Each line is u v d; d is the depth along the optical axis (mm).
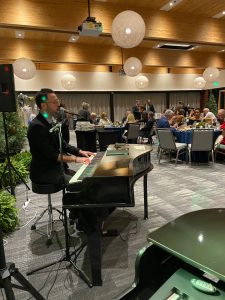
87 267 2023
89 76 10797
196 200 3395
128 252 2219
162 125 5945
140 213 3025
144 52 8633
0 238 1312
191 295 840
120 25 3576
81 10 4895
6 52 7113
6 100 2541
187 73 12023
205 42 6031
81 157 2451
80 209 1718
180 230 1036
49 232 2512
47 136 2217
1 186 3887
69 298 1713
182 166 5391
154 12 5441
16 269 1365
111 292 1749
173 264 1078
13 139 5105
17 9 4504
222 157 5820
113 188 1659
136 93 11953
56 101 2285
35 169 2277
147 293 1025
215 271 798
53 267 2049
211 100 11000
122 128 7406
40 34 6852
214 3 5258
